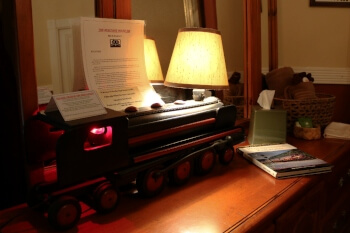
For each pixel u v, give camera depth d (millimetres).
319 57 2014
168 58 1218
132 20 984
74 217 711
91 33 893
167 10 1197
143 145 848
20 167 840
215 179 978
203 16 1355
